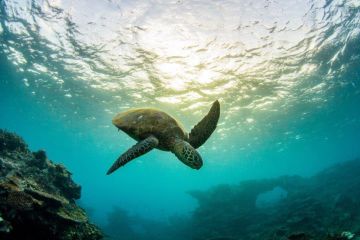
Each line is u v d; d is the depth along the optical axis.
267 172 144.50
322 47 16.81
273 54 16.75
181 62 17.22
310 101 27.47
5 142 9.32
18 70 21.83
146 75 19.31
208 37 14.79
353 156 123.69
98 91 23.73
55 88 24.78
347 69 21.12
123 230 31.98
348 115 37.97
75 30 14.71
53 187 8.94
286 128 38.47
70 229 7.76
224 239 17.47
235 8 12.88
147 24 13.85
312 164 138.00
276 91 23.06
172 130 5.27
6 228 5.77
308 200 19.61
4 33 16.12
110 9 12.95
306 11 13.34
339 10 13.59
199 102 24.42
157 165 86.62
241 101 24.61
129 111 5.96
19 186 7.14
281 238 12.80
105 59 17.47
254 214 22.95
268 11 13.13
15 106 34.38
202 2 12.49
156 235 28.59
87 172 138.25
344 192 22.81
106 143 52.59
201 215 23.92
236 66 17.88
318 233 14.20
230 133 38.41
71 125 40.59
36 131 49.50
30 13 13.78
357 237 11.52
